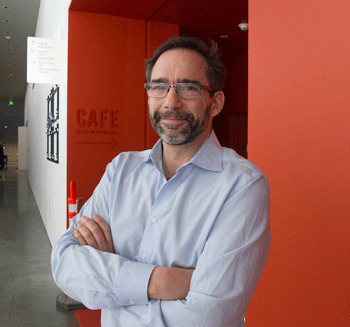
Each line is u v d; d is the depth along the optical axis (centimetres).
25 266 463
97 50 398
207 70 110
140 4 372
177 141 108
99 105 399
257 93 161
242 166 109
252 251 99
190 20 455
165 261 106
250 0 166
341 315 116
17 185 1410
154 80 110
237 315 96
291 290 139
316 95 128
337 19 120
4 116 2673
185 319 95
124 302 101
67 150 391
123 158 126
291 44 140
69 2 375
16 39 1016
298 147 137
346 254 115
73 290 107
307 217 132
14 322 309
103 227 119
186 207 108
